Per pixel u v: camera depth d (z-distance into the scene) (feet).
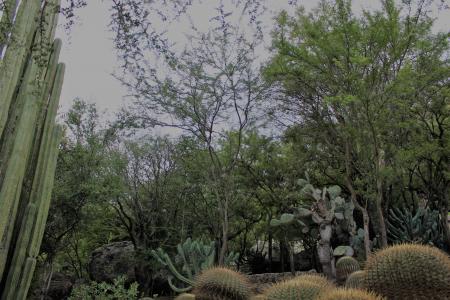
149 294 49.88
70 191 43.04
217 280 15.48
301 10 35.68
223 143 51.13
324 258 32.30
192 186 53.26
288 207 47.60
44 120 20.67
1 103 16.76
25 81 19.04
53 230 43.37
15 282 17.81
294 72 37.68
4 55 17.26
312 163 49.98
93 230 57.21
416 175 42.70
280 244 54.39
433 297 10.71
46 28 20.26
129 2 18.63
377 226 40.06
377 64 30.12
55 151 20.48
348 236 35.91
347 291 9.20
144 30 19.53
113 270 50.42
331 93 38.65
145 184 54.65
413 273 11.00
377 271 11.50
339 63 29.40
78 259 62.80
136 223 52.85
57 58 21.65
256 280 40.70
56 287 48.26
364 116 30.68
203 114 42.98
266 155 50.47
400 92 30.01
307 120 45.57
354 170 42.32
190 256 32.45
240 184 50.55
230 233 61.98
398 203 48.08
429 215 36.50
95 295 33.01
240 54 41.88
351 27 29.50
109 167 49.55
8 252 18.60
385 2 30.86
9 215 17.80
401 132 38.01
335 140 42.45
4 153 17.95
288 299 10.66
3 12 16.80
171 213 55.26
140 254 49.73
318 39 31.91
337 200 33.81
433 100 36.94
